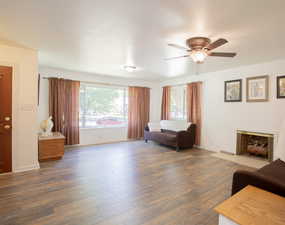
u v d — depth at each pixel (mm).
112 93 5871
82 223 1729
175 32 2270
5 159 2941
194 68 4352
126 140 6098
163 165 3541
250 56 3281
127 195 2303
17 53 2959
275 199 1125
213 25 2059
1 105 2875
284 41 2523
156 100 6805
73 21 2025
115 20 1985
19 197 2203
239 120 4207
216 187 2568
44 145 3645
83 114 5297
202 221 1789
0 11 1812
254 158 4023
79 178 2828
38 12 1830
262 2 1596
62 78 4734
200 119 5094
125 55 3305
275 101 3592
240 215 947
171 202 2148
